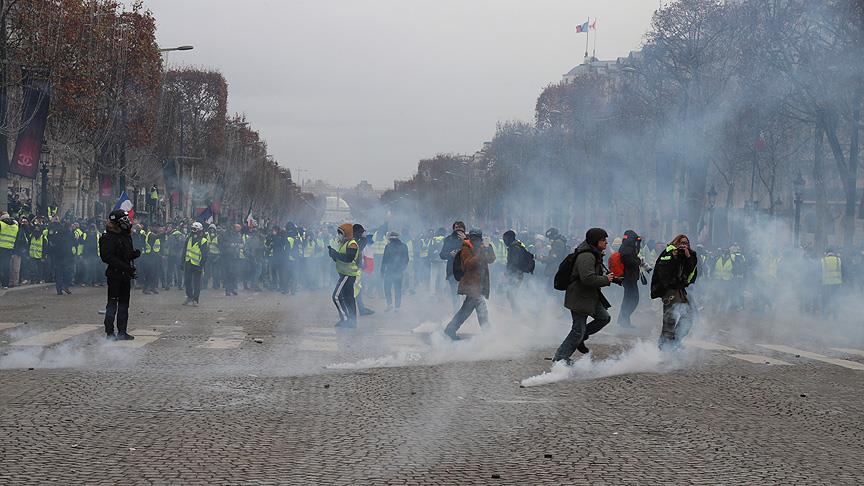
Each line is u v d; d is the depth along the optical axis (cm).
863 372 1959
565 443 1145
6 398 1355
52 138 5731
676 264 1980
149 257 4041
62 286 3875
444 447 1110
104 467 970
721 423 1305
